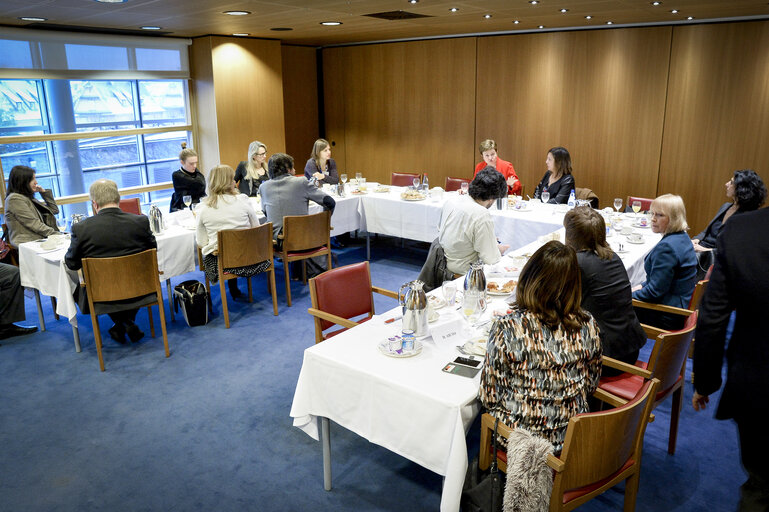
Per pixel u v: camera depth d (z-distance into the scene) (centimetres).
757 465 146
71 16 507
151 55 693
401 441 213
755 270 138
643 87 623
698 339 156
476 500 195
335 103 903
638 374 232
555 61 673
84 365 374
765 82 553
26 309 473
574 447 176
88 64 640
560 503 182
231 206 431
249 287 480
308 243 478
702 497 245
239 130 747
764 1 447
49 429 303
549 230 459
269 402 327
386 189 612
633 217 487
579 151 682
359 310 314
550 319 185
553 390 187
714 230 405
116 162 697
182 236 438
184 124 748
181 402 328
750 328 142
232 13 495
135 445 288
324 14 506
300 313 459
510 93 717
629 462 204
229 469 268
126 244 368
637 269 375
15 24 565
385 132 854
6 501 248
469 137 768
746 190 367
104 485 258
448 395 199
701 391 163
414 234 558
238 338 413
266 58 756
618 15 538
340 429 299
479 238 324
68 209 662
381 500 246
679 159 618
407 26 620
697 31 579
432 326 235
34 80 612
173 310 455
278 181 480
